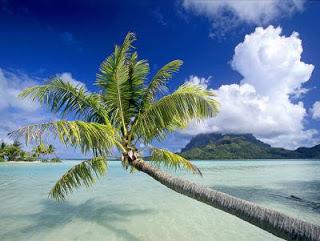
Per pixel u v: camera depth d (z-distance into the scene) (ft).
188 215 39.58
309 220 38.24
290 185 77.82
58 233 31.99
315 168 178.60
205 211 41.88
